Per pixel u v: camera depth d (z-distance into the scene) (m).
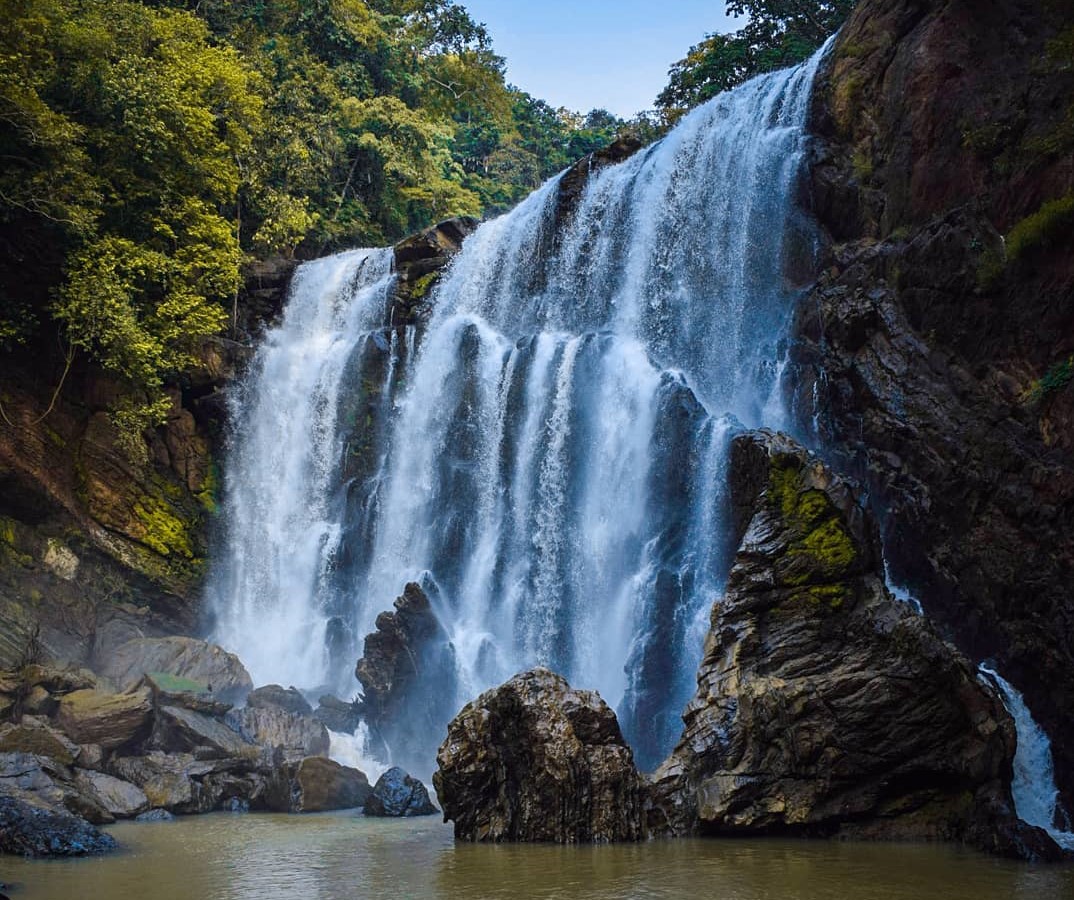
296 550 34.09
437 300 36.31
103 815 17.77
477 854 13.76
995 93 23.02
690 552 24.33
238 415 34.88
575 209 34.19
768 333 27.25
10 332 27.59
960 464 20.39
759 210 28.77
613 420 27.95
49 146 28.56
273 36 48.84
